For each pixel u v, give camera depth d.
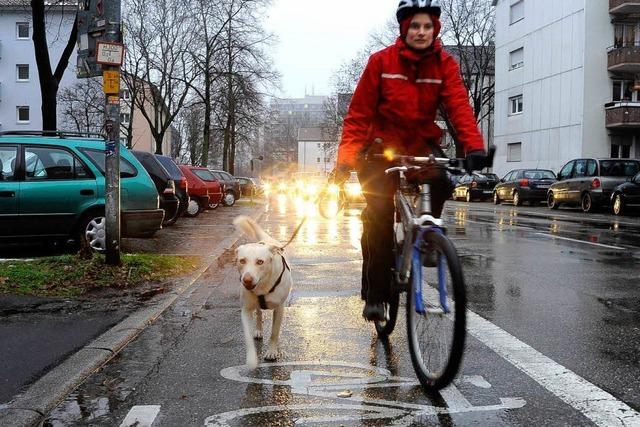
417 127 4.37
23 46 53.44
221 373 4.36
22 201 9.71
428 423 3.41
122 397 3.89
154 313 6.14
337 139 71.19
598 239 13.38
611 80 35.25
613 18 34.84
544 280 8.13
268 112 44.59
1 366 4.42
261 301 4.49
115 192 7.92
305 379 4.20
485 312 6.22
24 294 6.87
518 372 4.29
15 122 53.69
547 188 29.86
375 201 4.43
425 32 4.09
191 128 61.34
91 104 48.22
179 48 40.06
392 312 4.98
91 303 6.56
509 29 43.69
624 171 23.61
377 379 4.18
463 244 12.41
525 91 41.69
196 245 12.21
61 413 3.63
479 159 3.90
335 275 8.82
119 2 7.68
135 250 11.13
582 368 4.38
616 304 6.61
